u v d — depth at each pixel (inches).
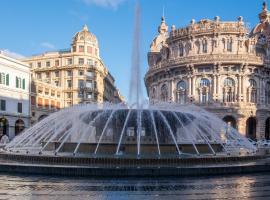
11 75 2709.2
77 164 667.4
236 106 2842.0
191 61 2950.3
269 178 593.6
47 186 501.7
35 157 705.0
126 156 733.9
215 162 721.6
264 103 2977.4
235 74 2908.5
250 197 450.3
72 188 490.6
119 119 957.8
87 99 3924.7
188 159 687.1
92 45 4087.1
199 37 3048.7
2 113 2578.7
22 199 428.8
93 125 985.5
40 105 3420.3
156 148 879.7
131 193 464.8
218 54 2893.7
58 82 3971.5
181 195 456.4
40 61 4097.0
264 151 1074.1
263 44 3255.4
